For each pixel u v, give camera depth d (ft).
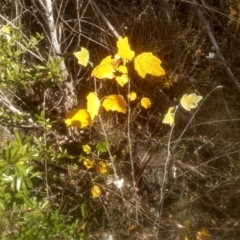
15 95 2.41
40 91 2.46
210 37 2.56
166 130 2.53
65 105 2.52
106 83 2.56
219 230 2.20
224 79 2.62
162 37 2.58
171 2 2.64
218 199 2.31
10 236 1.68
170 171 2.40
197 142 2.46
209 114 2.51
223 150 2.38
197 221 2.25
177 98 2.60
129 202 2.20
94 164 2.29
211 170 2.39
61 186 2.30
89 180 2.29
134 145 2.48
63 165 2.32
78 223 2.09
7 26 2.41
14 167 1.57
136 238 2.13
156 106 2.59
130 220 2.19
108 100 2.04
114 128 2.45
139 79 2.54
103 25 2.61
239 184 2.27
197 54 2.49
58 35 2.55
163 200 2.33
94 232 2.11
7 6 2.75
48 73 2.25
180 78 2.54
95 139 2.45
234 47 2.71
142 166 2.40
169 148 2.19
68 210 2.26
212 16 2.74
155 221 2.13
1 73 2.27
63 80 2.31
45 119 2.32
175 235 2.18
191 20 2.56
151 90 2.56
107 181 2.27
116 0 2.63
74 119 2.04
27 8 2.64
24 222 1.68
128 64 2.48
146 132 2.53
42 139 2.29
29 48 2.41
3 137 2.48
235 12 2.62
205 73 2.54
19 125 2.39
